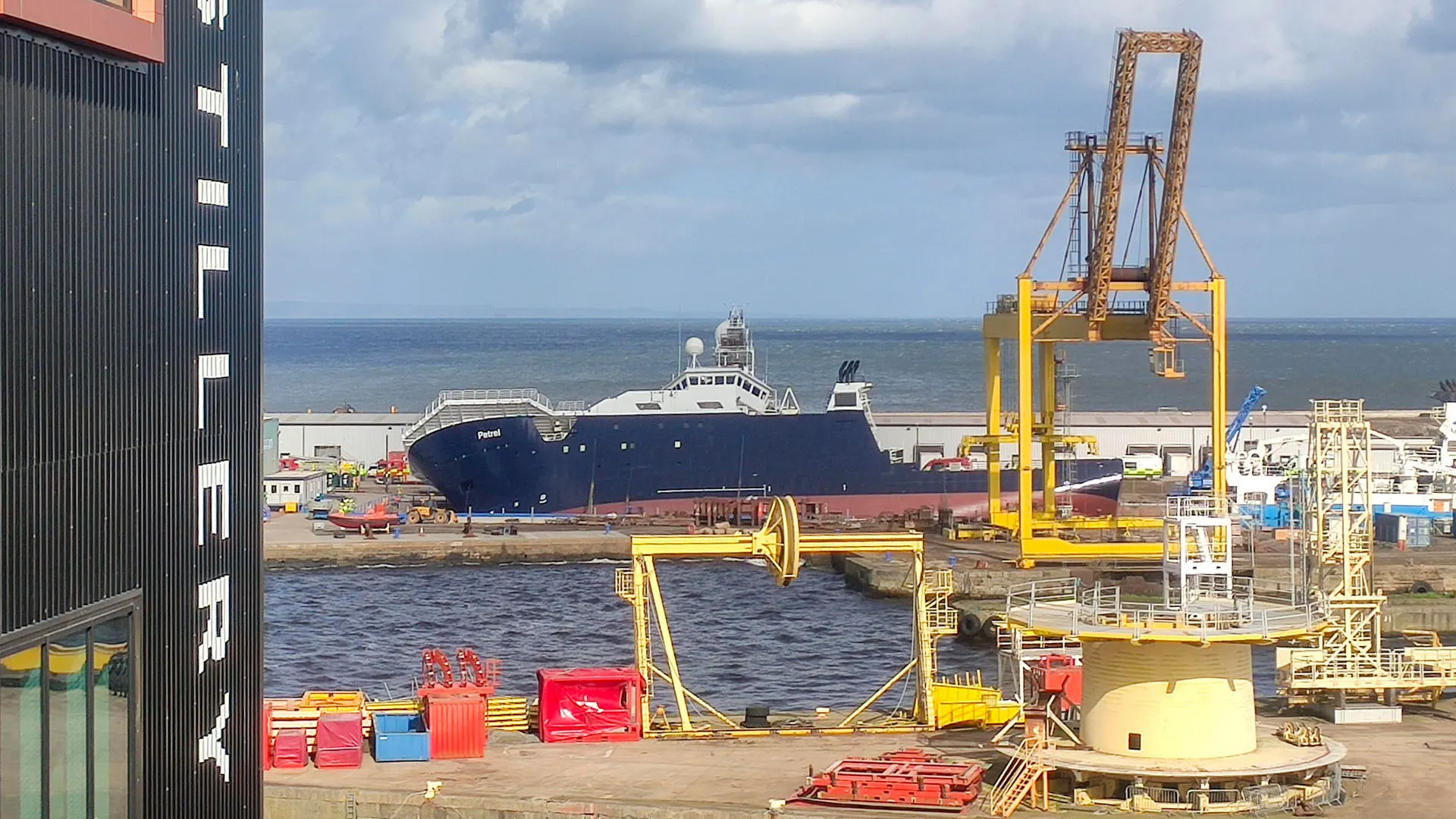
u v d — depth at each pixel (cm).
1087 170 13362
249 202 4903
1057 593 6606
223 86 4672
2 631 3312
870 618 11194
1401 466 17238
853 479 16438
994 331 14388
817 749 6356
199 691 4475
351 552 13900
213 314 4597
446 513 15725
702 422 16188
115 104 3912
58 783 3569
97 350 3806
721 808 5419
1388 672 6975
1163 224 12975
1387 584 12938
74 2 3566
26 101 3462
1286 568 12738
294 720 6172
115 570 3897
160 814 4197
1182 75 12575
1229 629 5400
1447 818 5312
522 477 15938
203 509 4509
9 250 3372
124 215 3966
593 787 5731
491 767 6031
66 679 3622
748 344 17275
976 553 13688
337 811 5612
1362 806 5447
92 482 3759
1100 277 13038
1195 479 16662
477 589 12444
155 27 3981
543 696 6544
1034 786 5422
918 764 5644
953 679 8638
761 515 15550
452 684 6662
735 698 8712
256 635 4975
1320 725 6700
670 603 11769
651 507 16112
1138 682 5478
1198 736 5456
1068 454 16750
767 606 11675
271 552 13825
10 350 3369
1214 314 13312
